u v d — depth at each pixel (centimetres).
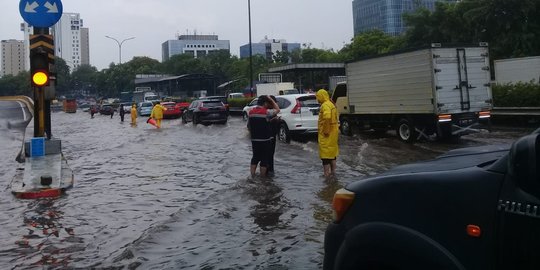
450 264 238
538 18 3062
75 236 641
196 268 509
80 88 14125
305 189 888
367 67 1847
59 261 543
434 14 3800
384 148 1495
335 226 300
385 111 1764
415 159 1239
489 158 284
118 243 610
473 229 235
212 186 958
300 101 1744
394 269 263
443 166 282
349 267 285
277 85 4109
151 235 623
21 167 1181
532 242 213
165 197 870
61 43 14475
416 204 260
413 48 1612
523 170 218
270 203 787
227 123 3048
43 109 1223
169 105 4241
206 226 662
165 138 2116
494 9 3062
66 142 2164
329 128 973
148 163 1321
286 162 1237
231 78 8825
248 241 594
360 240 277
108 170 1210
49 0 1141
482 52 1623
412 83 1631
